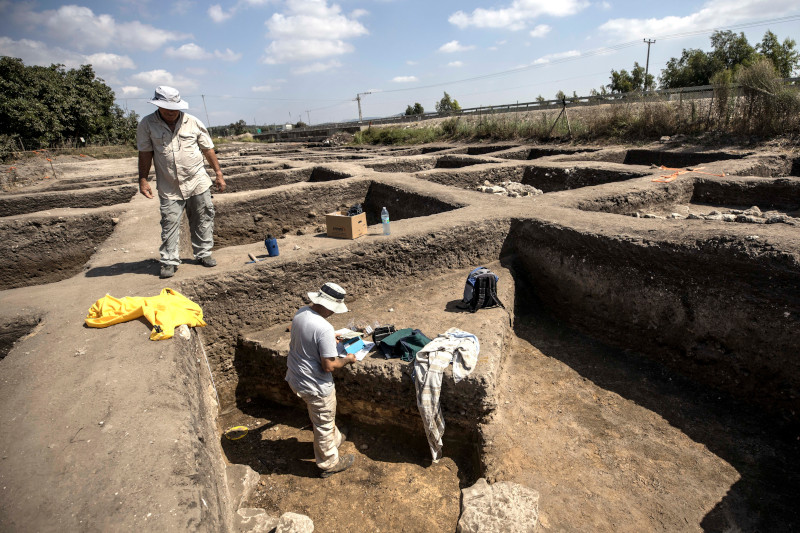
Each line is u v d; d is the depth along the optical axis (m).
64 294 4.31
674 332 4.43
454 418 3.83
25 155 20.84
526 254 6.00
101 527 1.89
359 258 5.30
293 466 3.94
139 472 2.20
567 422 3.91
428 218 6.23
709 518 2.99
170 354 3.28
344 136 30.44
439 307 4.99
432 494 3.54
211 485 2.43
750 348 3.84
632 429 3.80
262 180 11.50
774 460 3.38
